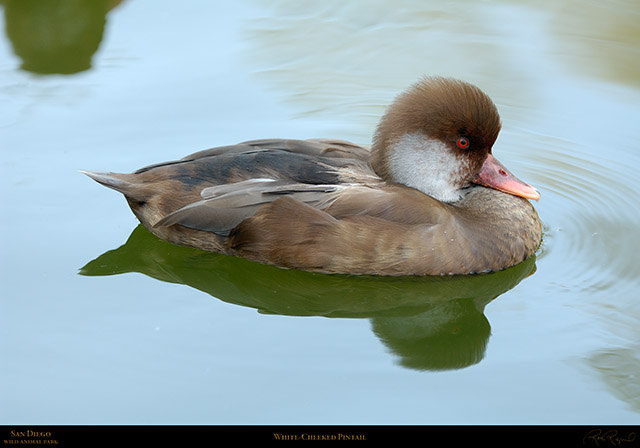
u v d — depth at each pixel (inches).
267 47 636.1
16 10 657.6
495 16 678.5
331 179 426.3
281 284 424.5
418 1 705.6
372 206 408.2
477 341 386.0
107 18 665.0
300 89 593.6
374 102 578.6
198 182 426.6
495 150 549.6
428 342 384.5
